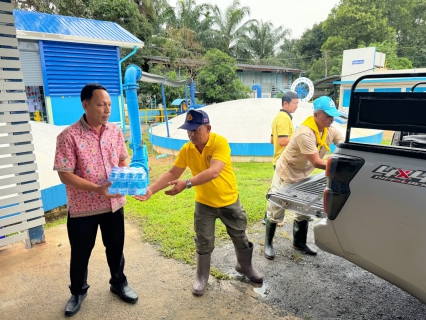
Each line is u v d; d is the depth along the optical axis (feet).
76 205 7.73
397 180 5.88
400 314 8.19
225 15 94.17
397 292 9.12
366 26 107.96
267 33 103.14
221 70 70.54
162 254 11.30
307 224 11.29
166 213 15.20
